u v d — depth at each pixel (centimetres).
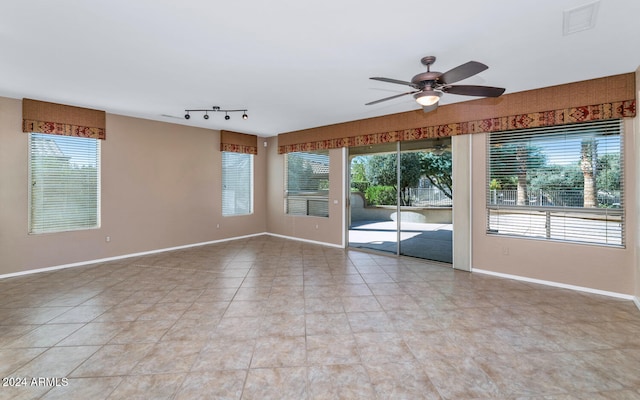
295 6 218
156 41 270
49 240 461
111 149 522
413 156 540
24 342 253
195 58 306
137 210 557
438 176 521
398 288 384
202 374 212
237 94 420
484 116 436
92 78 359
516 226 425
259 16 231
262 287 388
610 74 344
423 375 212
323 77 357
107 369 217
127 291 372
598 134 367
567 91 373
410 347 247
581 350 242
